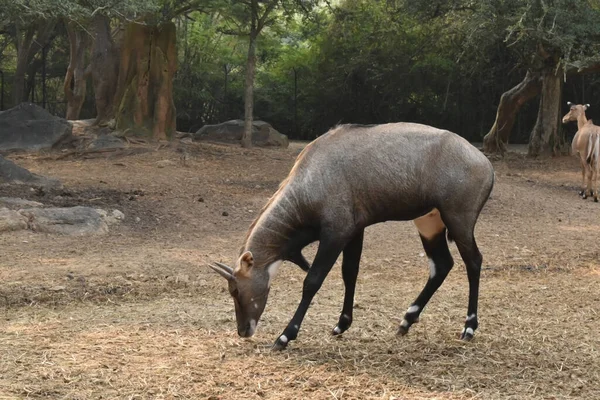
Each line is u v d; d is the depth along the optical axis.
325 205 5.83
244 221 13.00
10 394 4.95
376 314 7.27
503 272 9.49
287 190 5.92
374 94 34.41
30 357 5.72
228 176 17.67
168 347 6.07
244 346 6.13
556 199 16.61
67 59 37.25
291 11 24.19
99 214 12.03
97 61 22.12
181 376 5.35
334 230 5.84
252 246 5.86
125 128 20.91
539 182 19.67
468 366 5.68
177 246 10.83
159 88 21.12
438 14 24.02
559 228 13.07
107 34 22.27
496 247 11.30
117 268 9.23
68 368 5.48
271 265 5.91
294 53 36.44
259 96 35.22
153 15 22.17
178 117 34.66
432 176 5.91
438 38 27.97
